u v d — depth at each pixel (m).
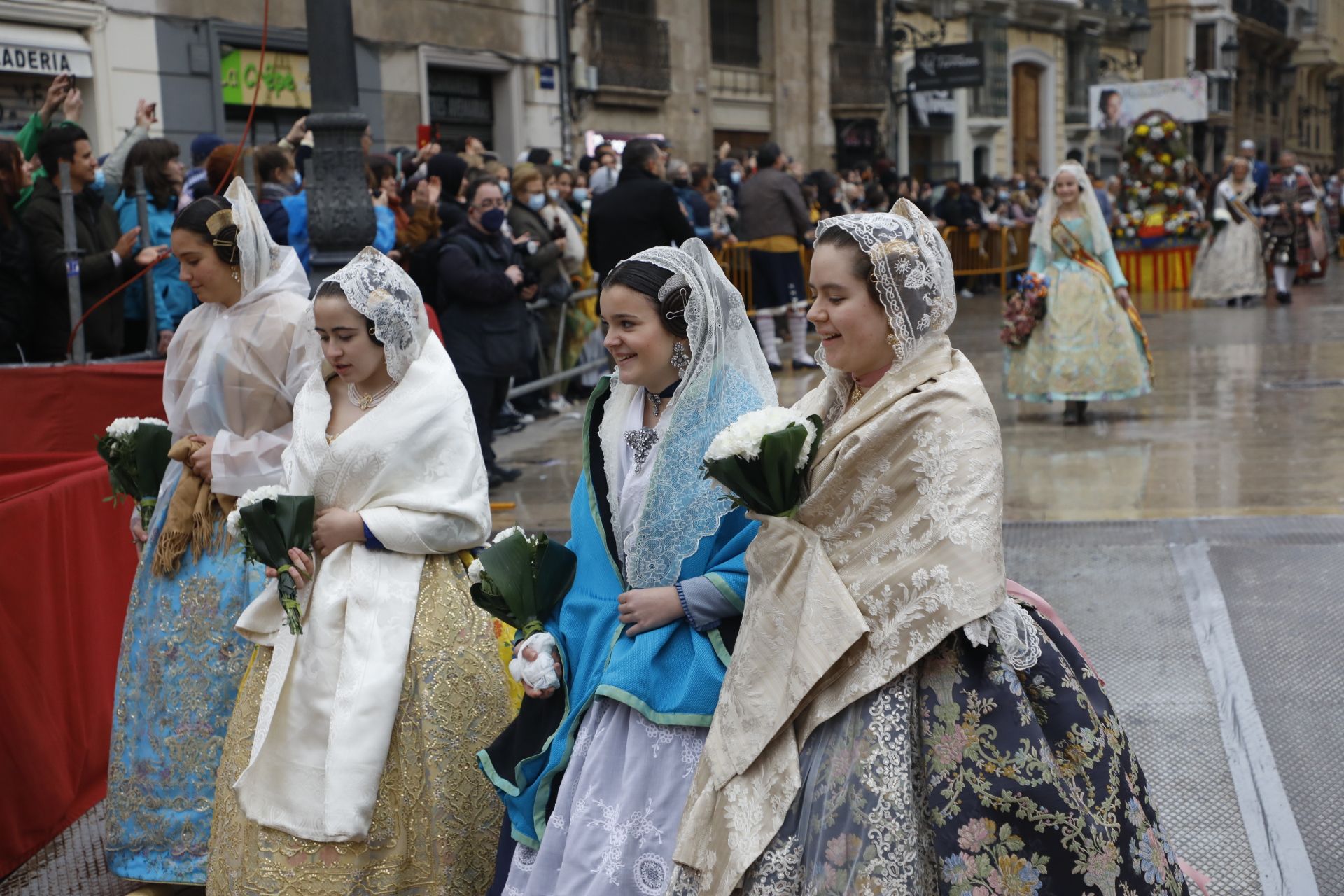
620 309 2.90
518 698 3.37
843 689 2.35
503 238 7.49
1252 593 5.23
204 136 8.30
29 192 6.36
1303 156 55.19
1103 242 8.80
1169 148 19.05
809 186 15.13
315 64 5.83
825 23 24.84
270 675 3.11
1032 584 5.48
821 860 2.29
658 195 9.21
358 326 3.13
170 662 3.43
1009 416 9.52
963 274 19.36
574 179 11.70
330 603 3.11
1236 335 13.64
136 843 3.43
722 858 2.42
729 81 23.20
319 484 3.16
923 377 2.41
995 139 30.84
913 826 2.25
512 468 8.00
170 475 3.60
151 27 12.69
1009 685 2.29
